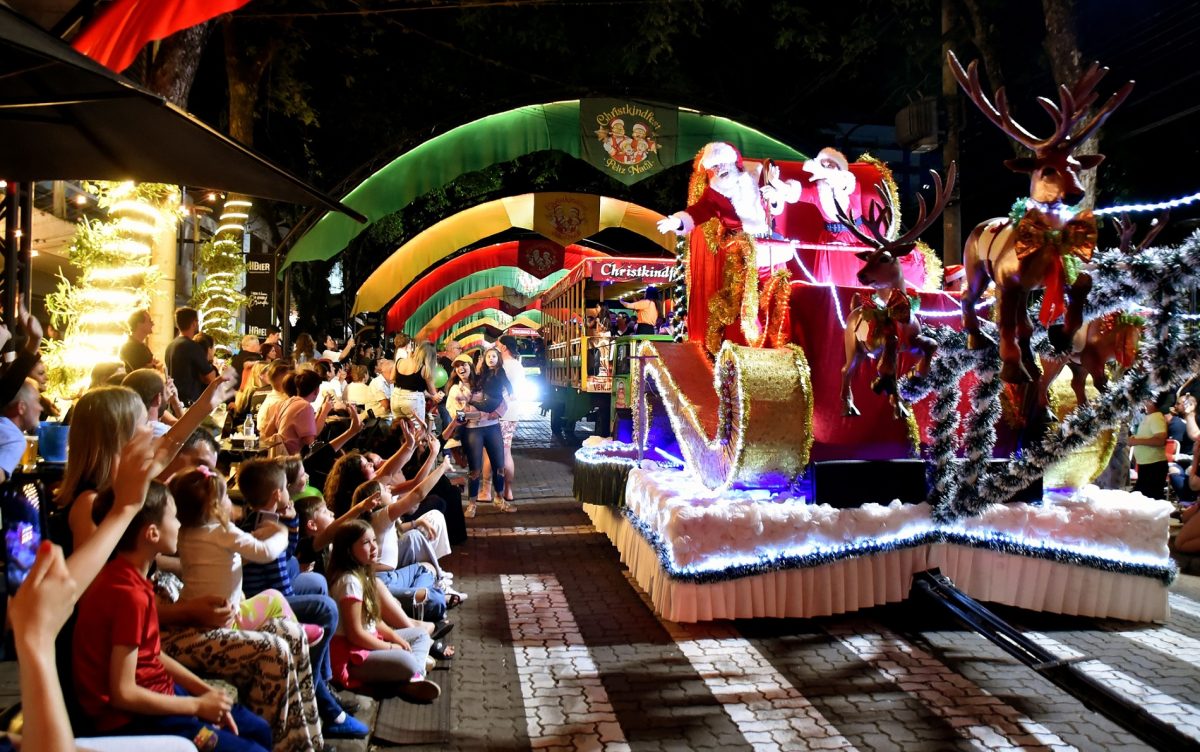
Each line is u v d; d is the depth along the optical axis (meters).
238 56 15.48
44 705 2.33
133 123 5.84
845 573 7.27
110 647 3.32
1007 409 7.14
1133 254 5.59
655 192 23.69
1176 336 5.50
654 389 10.59
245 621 4.36
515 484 15.12
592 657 6.42
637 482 8.48
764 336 7.99
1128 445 11.00
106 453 3.90
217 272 15.19
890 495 7.53
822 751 4.87
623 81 21.78
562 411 22.84
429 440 7.38
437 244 21.34
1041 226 5.25
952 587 7.03
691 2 19.22
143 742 3.13
